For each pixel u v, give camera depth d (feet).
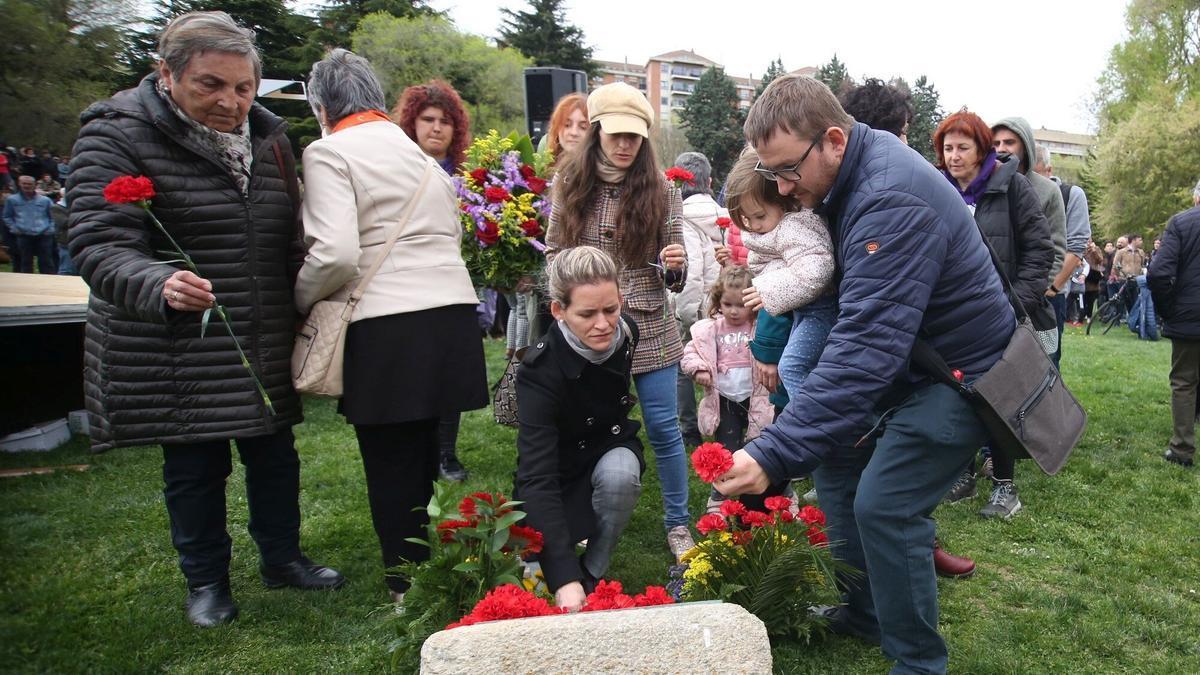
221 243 7.99
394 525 8.61
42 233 38.78
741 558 7.87
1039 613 9.09
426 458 8.88
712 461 5.78
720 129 156.46
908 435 6.66
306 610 8.87
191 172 7.83
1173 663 8.13
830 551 8.05
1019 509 12.54
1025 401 6.59
